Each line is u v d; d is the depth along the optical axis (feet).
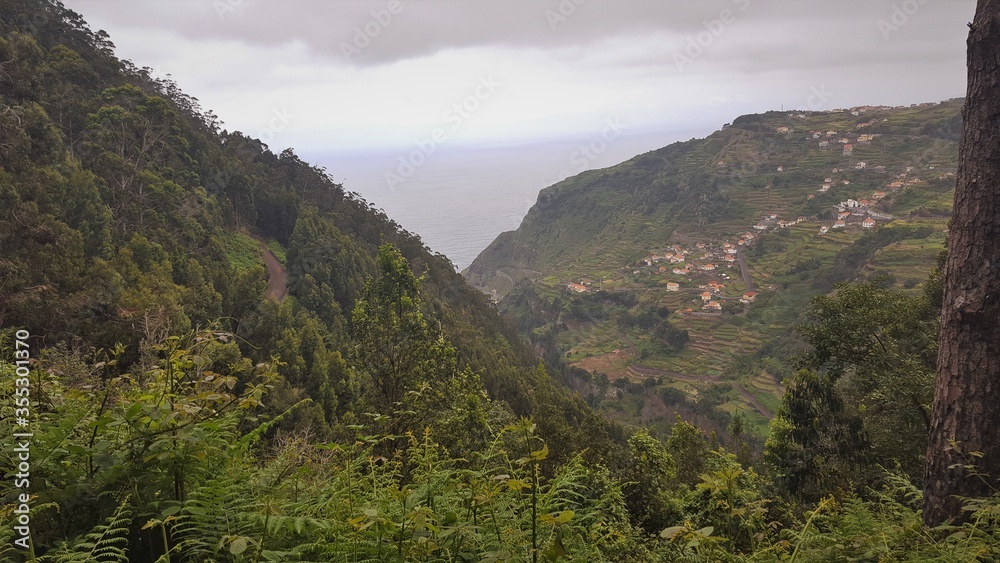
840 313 35.60
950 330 10.18
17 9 130.11
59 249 58.13
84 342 44.55
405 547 5.24
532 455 5.03
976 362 9.66
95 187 82.64
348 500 6.23
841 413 34.01
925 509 10.20
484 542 5.62
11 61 100.53
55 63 119.96
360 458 6.93
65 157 87.30
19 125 76.18
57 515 5.50
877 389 30.45
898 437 29.30
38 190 69.41
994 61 9.94
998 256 9.65
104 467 5.76
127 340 46.91
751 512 7.97
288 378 70.79
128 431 6.14
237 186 159.12
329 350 92.53
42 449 5.67
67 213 73.97
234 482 6.30
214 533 5.36
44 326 45.57
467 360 87.97
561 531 6.18
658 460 23.91
